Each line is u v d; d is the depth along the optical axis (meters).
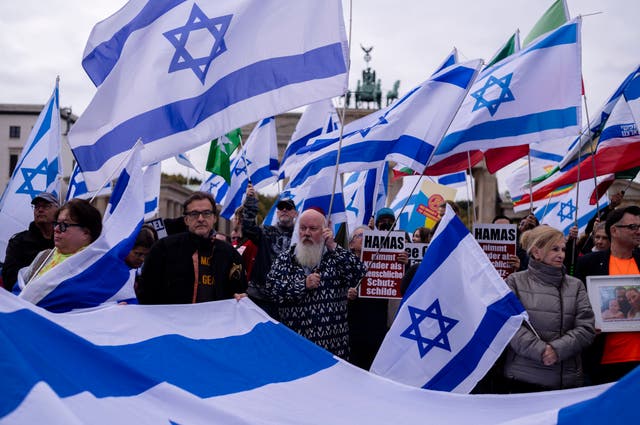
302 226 6.34
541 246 5.50
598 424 2.98
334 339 6.33
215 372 4.32
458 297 5.29
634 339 5.76
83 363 3.46
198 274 5.45
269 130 12.14
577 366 5.50
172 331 4.56
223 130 5.93
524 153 8.82
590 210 11.36
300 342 4.79
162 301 5.45
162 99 5.94
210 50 6.01
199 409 3.52
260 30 6.03
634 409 2.85
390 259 7.50
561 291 5.51
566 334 5.34
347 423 3.97
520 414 4.12
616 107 8.88
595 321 5.68
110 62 6.09
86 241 4.82
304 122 12.12
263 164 12.03
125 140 5.88
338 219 8.34
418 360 5.29
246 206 7.87
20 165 9.16
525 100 7.36
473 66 6.77
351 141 7.18
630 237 6.03
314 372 4.55
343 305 6.47
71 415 2.74
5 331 3.36
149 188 11.05
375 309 7.85
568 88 7.29
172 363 4.29
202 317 4.79
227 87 5.98
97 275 4.68
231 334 4.77
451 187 12.98
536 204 12.32
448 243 5.40
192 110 5.94
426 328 5.31
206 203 5.52
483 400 4.27
